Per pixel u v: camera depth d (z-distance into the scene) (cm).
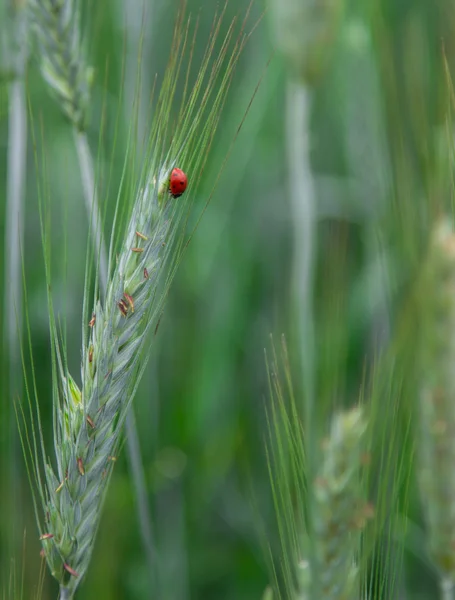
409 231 39
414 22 50
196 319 62
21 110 50
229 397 60
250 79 63
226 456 57
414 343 38
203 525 56
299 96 53
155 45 64
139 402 55
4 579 44
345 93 59
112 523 51
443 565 40
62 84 45
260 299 65
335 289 36
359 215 59
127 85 55
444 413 39
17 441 51
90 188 45
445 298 38
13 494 49
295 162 53
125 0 55
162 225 37
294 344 48
